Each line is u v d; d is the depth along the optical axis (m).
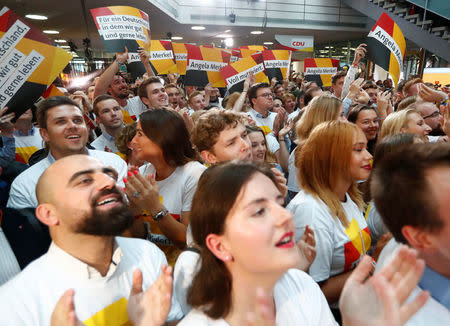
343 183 1.20
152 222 1.42
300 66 15.08
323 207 1.14
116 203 0.84
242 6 10.50
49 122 1.56
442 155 0.59
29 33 1.72
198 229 0.69
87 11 6.91
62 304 0.56
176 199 1.41
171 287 0.65
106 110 2.44
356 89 2.89
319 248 1.10
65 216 0.80
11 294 0.75
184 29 10.77
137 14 3.19
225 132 1.33
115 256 0.88
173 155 1.41
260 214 0.62
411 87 3.91
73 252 0.83
